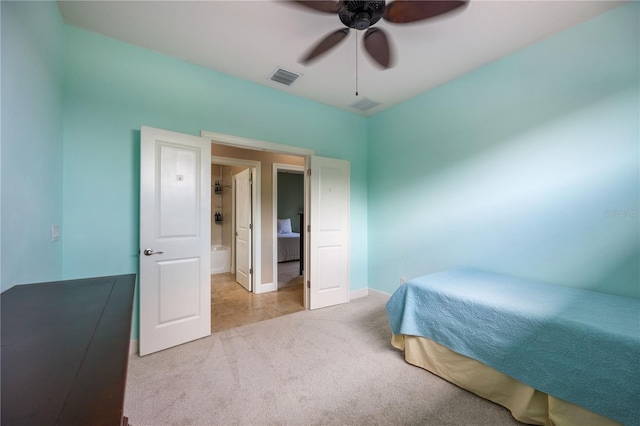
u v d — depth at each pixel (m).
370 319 3.07
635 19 1.84
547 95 2.24
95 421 0.42
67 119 2.06
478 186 2.71
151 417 1.57
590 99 2.02
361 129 3.99
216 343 2.48
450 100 2.95
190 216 2.52
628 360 1.23
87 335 0.75
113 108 2.25
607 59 1.95
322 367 2.10
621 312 1.56
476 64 2.62
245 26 2.10
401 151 3.52
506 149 2.49
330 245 3.54
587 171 2.04
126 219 2.30
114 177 2.25
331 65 2.64
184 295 2.48
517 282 2.23
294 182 8.55
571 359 1.39
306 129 3.41
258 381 1.91
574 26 2.09
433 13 1.55
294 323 2.96
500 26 2.08
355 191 3.92
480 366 1.77
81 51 2.13
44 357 0.62
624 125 1.88
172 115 2.51
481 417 1.59
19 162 1.29
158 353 2.30
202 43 2.32
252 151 4.17
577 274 2.08
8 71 1.17
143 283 2.26
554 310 1.59
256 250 4.14
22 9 1.32
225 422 1.54
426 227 3.21
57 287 1.25
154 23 2.07
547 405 1.49
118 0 1.84
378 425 1.53
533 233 2.32
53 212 1.83
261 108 3.05
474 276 2.43
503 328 1.65
